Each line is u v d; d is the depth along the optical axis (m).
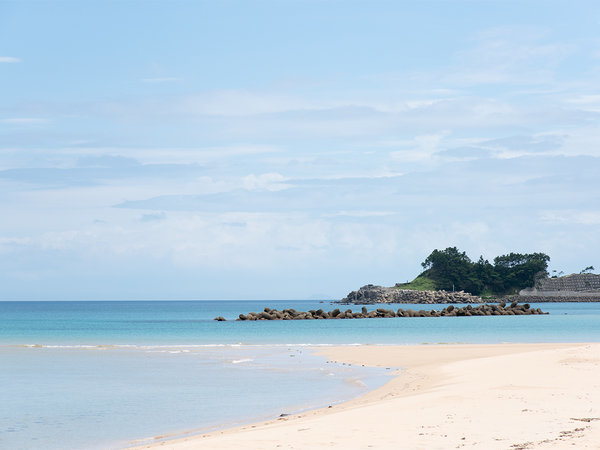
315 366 44.78
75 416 25.92
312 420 20.19
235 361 49.50
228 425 23.28
